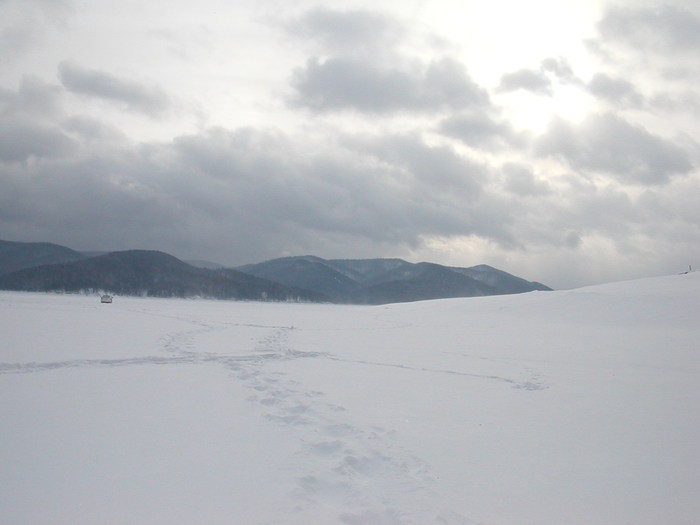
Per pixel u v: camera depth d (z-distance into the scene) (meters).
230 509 6.38
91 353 18.48
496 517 6.59
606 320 34.19
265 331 31.09
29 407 11.07
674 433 10.31
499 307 44.56
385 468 8.08
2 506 6.35
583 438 9.93
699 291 38.25
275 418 10.59
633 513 6.82
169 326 31.84
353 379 15.49
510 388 14.77
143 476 7.40
